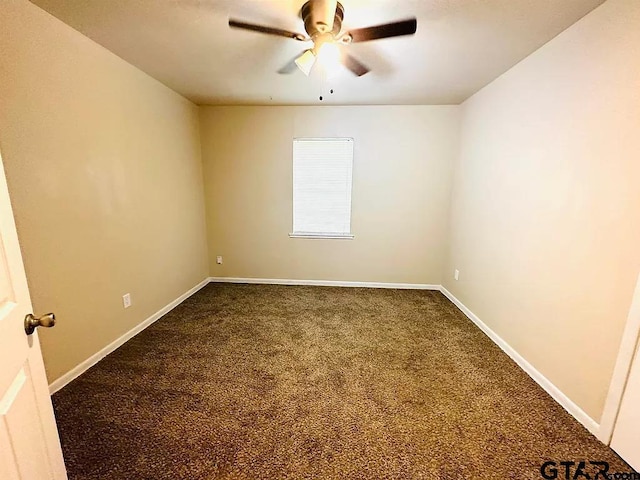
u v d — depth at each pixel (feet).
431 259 12.87
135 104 8.38
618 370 4.75
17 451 2.77
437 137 11.86
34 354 3.16
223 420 5.44
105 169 7.37
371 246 12.98
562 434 5.21
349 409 5.77
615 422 4.81
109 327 7.67
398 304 11.28
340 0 5.17
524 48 6.77
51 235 6.02
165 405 5.81
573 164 5.75
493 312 8.63
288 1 5.22
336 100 11.16
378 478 4.36
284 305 11.04
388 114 11.86
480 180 9.59
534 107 6.93
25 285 3.09
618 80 4.82
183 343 8.23
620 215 4.77
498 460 4.69
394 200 12.50
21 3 5.24
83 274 6.82
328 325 9.46
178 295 11.10
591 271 5.32
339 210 12.82
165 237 10.14
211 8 5.46
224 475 4.39
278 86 9.64
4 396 2.64
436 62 7.61
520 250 7.39
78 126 6.55
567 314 5.86
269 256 13.44
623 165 4.73
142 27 6.14
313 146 12.35
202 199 12.83
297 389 6.35
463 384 6.58
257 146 12.50
